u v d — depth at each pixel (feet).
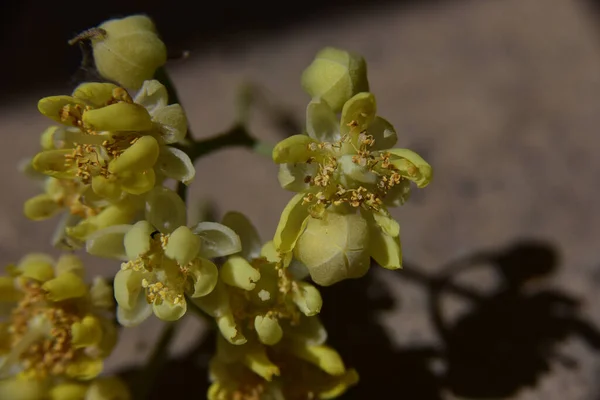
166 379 0.53
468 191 0.56
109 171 0.45
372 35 0.61
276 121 0.59
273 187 0.58
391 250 0.45
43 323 0.47
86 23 0.61
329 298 0.54
